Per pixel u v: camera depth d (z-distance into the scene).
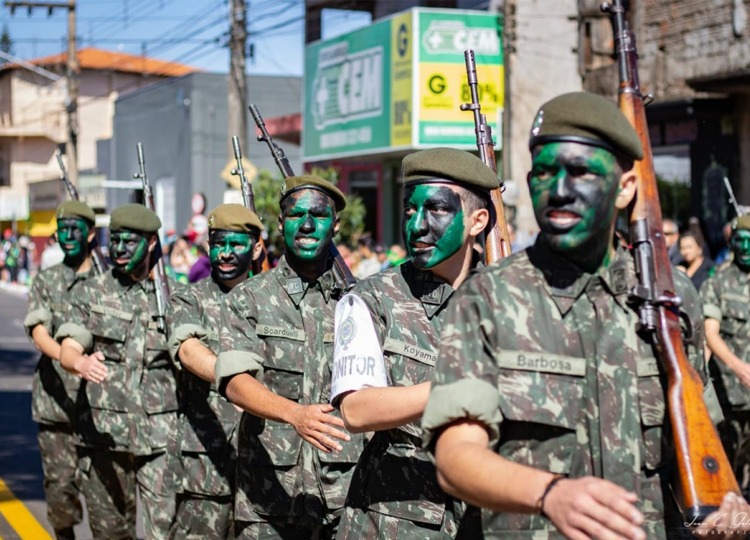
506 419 2.71
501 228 4.25
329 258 5.23
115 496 6.89
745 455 8.12
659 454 2.76
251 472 5.09
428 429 2.67
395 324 4.06
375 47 19.95
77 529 8.08
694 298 2.95
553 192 2.67
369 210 23.28
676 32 15.07
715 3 14.27
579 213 2.67
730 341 8.19
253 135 34.34
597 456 2.72
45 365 7.68
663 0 15.30
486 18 18.70
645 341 2.79
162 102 35.91
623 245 2.91
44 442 7.62
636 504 2.72
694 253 11.11
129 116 39.03
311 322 5.13
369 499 4.08
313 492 5.04
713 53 14.34
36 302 7.79
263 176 20.20
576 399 2.73
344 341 3.93
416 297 4.12
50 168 60.25
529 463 2.72
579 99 2.68
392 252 16.78
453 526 3.94
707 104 13.96
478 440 2.64
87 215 7.94
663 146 15.02
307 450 5.06
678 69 15.05
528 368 2.71
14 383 15.16
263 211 19.67
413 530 3.96
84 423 6.79
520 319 2.74
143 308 6.78
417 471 3.98
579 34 17.58
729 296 8.19
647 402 2.76
